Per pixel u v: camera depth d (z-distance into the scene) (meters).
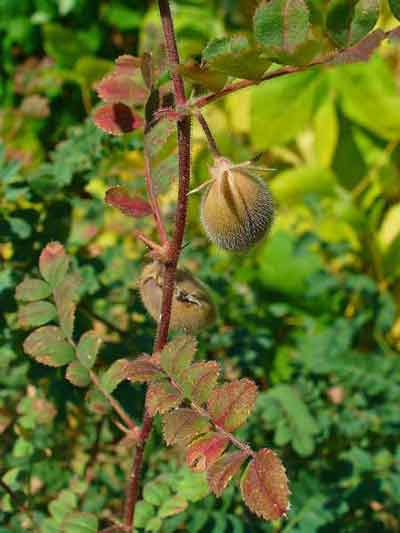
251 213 0.15
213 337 0.25
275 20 0.11
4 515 0.20
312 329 0.28
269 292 0.35
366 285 0.29
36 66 0.27
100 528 0.18
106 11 0.50
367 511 0.22
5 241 0.21
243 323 0.28
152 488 0.18
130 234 0.28
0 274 0.21
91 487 0.22
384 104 0.41
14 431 0.22
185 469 0.18
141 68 0.15
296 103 0.41
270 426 0.22
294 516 0.20
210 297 0.17
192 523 0.19
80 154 0.22
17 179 0.23
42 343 0.17
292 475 0.22
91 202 0.23
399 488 0.21
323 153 0.42
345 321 0.27
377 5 0.11
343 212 0.39
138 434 0.16
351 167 0.43
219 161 0.15
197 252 0.28
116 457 0.24
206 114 0.40
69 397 0.21
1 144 0.22
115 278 0.25
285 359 0.27
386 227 0.39
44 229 0.22
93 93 0.32
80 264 0.22
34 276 0.21
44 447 0.23
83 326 0.21
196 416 0.13
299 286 0.34
